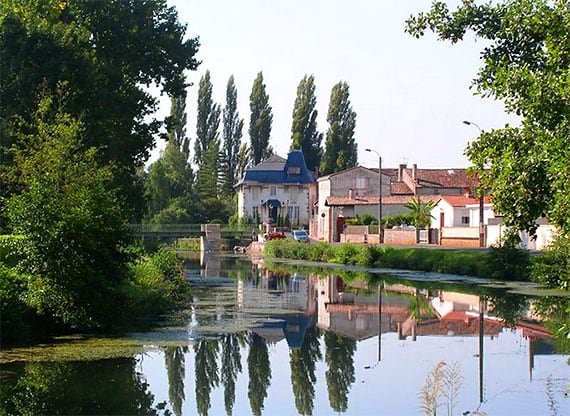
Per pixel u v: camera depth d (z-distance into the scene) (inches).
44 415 512.4
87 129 1444.4
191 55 1887.3
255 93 4938.5
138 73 1814.7
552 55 433.7
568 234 430.3
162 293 1109.1
